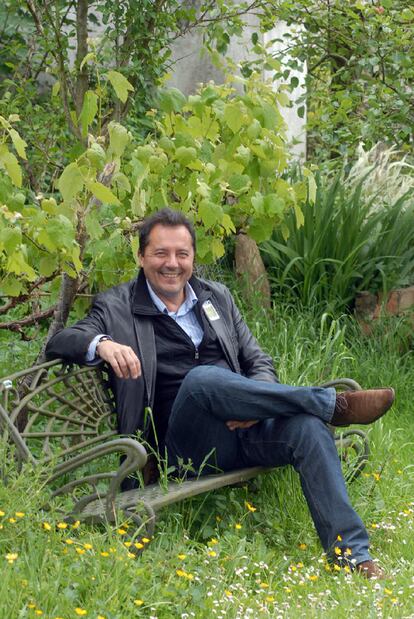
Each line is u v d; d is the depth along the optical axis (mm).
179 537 4074
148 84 6668
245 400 4293
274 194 4902
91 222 4305
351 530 4176
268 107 4961
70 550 3586
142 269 4594
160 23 6426
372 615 3553
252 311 7195
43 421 4977
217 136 5094
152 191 4812
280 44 9570
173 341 4578
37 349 5980
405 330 7359
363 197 8547
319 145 10750
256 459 4512
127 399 4395
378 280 7594
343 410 4402
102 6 6336
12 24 8109
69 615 3160
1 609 3059
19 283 4371
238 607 3543
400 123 8164
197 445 4453
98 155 4160
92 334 4340
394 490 5086
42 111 6988
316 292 7594
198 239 4965
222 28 6820
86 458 3906
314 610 3594
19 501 3672
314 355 6621
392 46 7488
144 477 4559
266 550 4234
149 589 3453
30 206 4305
